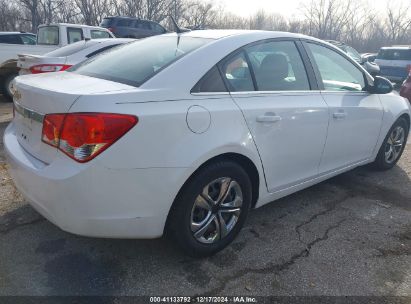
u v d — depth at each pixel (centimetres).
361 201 371
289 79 305
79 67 303
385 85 383
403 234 311
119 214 217
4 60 938
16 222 298
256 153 270
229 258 267
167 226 244
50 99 216
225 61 263
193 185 238
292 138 296
